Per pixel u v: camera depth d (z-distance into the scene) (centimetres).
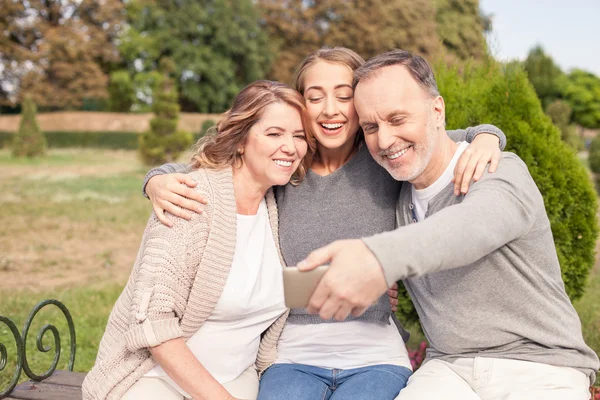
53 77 3128
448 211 151
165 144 1777
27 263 742
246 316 203
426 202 197
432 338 195
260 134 202
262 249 210
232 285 196
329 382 206
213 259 191
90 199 1229
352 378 201
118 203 1197
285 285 138
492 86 343
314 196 220
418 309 202
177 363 179
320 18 3434
